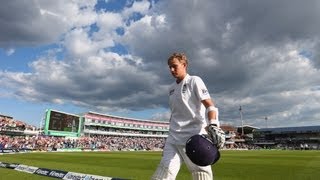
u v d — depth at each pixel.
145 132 160.12
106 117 139.62
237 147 144.88
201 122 4.65
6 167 19.38
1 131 82.00
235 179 15.88
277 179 15.63
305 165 26.86
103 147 95.88
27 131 90.56
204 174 4.52
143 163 29.48
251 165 27.30
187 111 4.66
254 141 163.12
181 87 4.73
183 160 4.74
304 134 152.75
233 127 171.88
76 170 19.72
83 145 91.25
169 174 4.61
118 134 146.62
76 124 96.00
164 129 167.88
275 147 147.25
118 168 22.42
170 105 4.96
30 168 16.81
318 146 139.00
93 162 30.52
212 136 4.13
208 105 4.43
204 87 4.59
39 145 73.31
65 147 81.62
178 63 4.74
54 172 14.82
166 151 4.77
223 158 42.06
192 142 4.11
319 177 16.17
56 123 86.31
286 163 30.05
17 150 60.94
